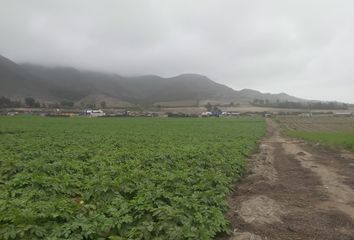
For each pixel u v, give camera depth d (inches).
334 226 462.3
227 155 929.5
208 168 753.0
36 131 2011.6
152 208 407.5
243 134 2128.4
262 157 1165.1
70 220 383.9
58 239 339.0
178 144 1250.6
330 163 1081.4
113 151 962.7
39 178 529.0
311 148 1626.5
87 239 354.9
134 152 912.9
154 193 461.1
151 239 356.5
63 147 1104.2
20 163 682.8
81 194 535.8
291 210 526.3
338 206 557.9
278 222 467.2
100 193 500.7
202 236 356.5
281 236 422.0
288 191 657.6
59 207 398.6
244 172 826.8
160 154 843.4
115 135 1733.5
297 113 7436.0
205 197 475.8
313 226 458.0
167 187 534.9
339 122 4783.5
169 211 389.1
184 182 568.1
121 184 521.0
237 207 515.2
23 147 1014.4
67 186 548.4
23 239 333.4
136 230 363.9
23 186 540.7
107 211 412.8
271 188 672.4
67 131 2031.3
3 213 374.3
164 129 2444.6
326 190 672.4
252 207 509.4
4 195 485.1
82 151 920.3
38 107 7751.0
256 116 6653.5
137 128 2519.7
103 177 568.7
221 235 401.7
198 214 403.9
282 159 1195.9
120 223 380.2
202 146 1112.8
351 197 620.4
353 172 897.5
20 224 347.3
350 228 458.0
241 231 424.8
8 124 2711.6
